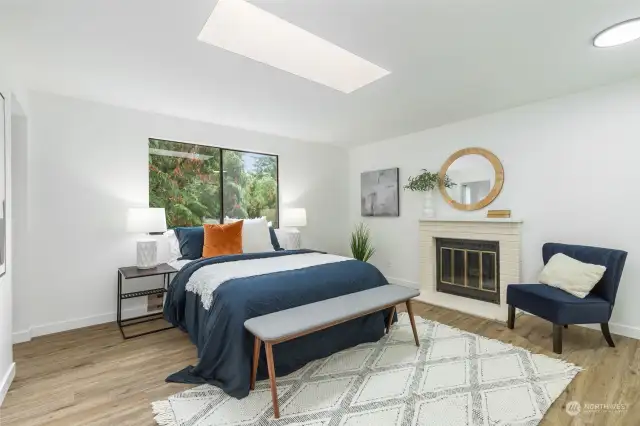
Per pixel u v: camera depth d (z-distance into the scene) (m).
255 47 2.26
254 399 1.81
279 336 1.70
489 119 3.53
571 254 2.75
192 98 2.96
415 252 4.35
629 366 2.15
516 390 1.89
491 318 3.12
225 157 3.99
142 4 1.62
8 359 1.94
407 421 1.63
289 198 4.57
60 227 2.84
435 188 4.07
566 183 2.99
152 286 3.31
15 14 1.69
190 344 2.56
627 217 2.66
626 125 2.65
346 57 2.69
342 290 2.45
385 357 2.33
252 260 2.93
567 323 2.34
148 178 3.35
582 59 2.24
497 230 3.44
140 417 1.66
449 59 2.23
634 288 2.63
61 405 1.76
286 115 3.50
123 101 3.02
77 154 2.93
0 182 1.83
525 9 1.67
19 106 2.48
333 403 1.78
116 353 2.40
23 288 2.63
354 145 5.06
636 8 1.65
